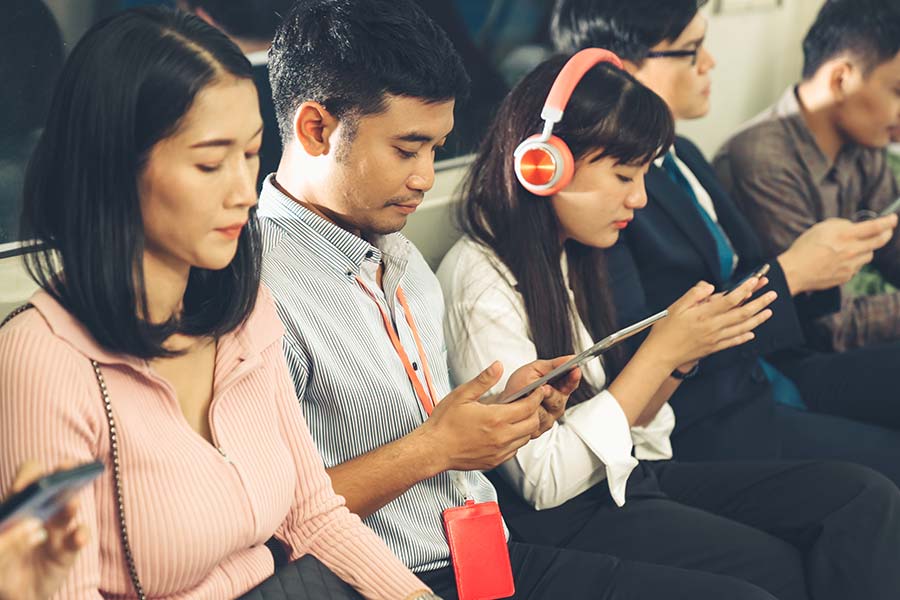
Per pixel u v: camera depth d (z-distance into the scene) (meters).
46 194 0.92
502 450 1.23
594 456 1.46
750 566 1.46
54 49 1.44
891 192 2.38
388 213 1.25
